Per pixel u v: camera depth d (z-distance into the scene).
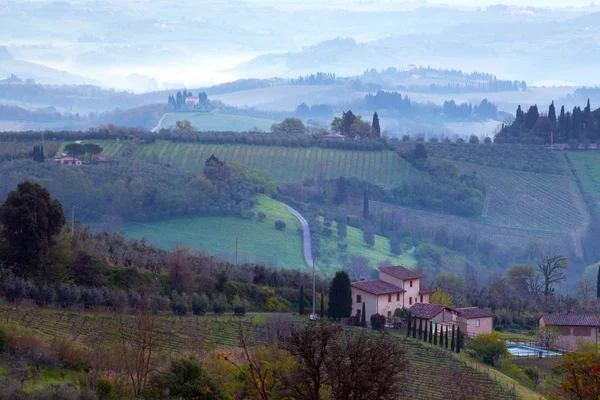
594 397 134.75
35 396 193.50
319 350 167.38
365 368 164.50
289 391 173.38
